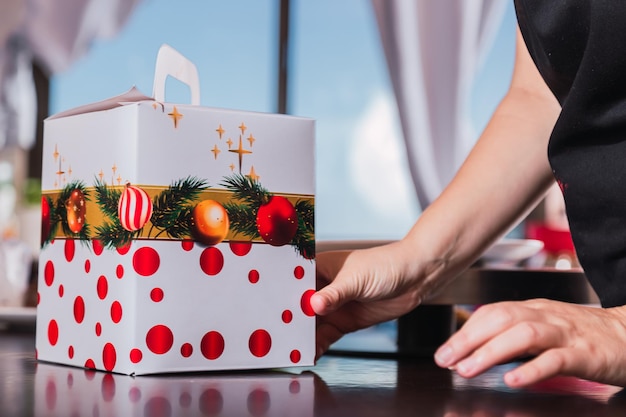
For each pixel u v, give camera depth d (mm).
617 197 1196
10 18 6762
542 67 1295
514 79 1464
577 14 1207
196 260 1176
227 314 1190
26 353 1417
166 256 1162
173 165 1166
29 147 7047
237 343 1195
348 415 934
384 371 1249
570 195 1232
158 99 1240
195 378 1147
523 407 992
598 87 1172
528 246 1839
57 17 6934
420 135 5590
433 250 1346
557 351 1009
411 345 1639
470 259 1386
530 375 992
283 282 1221
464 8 5516
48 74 7141
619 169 1196
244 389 1071
